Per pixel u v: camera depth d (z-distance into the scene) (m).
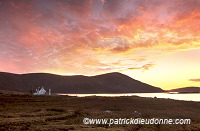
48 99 94.00
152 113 50.78
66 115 38.53
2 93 129.50
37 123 29.27
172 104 77.19
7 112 41.41
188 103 81.19
